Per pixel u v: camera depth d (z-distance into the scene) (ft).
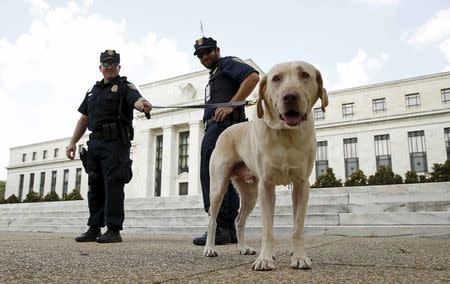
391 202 26.99
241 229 12.63
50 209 54.95
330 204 29.96
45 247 14.66
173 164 124.26
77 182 174.70
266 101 9.16
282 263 9.57
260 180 9.43
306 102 8.54
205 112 17.29
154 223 35.35
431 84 116.37
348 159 122.62
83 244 16.56
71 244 16.53
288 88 8.30
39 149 195.42
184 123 123.54
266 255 8.48
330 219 26.45
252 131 10.07
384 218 24.81
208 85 17.22
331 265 8.98
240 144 11.75
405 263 9.15
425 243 16.14
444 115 111.04
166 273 7.57
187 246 15.53
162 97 130.00
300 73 8.97
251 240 19.92
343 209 28.35
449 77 114.32
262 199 9.29
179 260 10.14
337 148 123.95
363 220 25.45
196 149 118.52
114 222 17.51
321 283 6.47
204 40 17.08
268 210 9.14
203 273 7.62
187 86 125.08
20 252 12.32
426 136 112.27
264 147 9.12
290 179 9.18
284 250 13.62
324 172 125.08
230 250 13.61
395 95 120.67
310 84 9.10
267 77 9.30
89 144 18.08
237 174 12.42
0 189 254.06
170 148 124.57
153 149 131.64
